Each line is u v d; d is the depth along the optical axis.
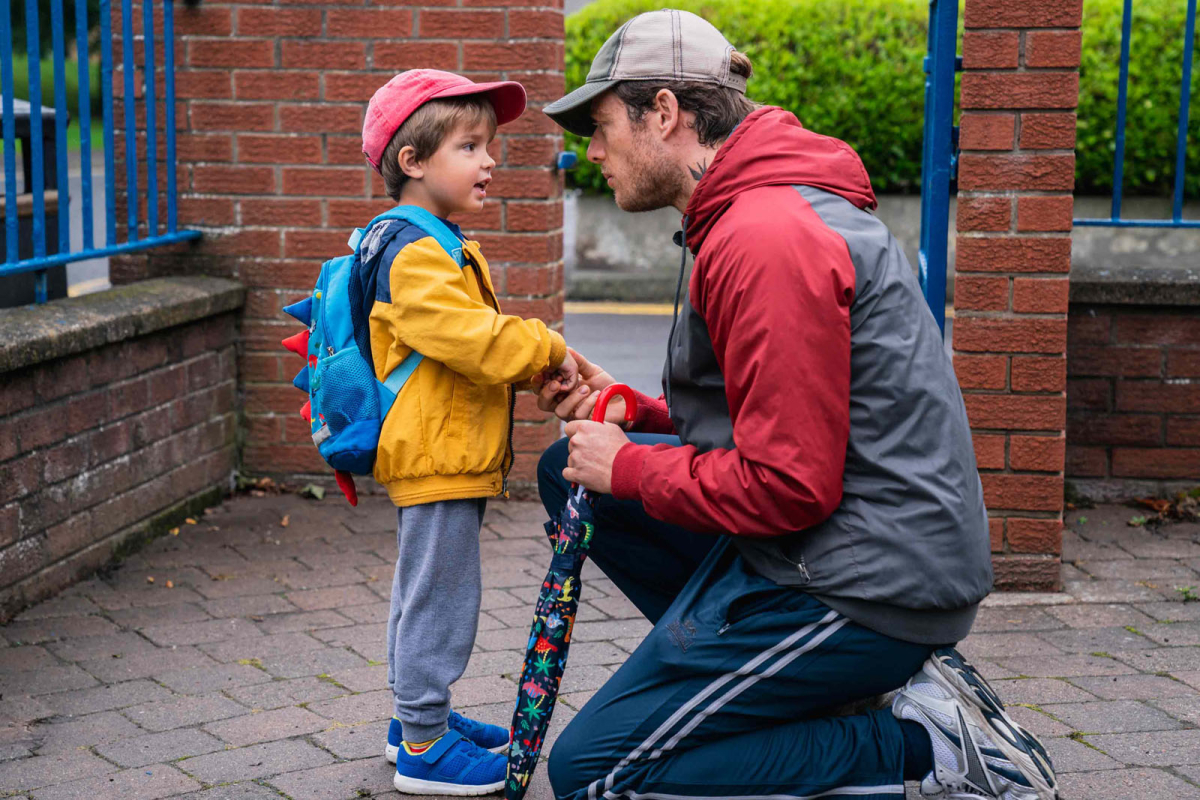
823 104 10.29
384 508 4.75
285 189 4.74
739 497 2.05
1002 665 3.33
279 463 4.93
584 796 2.23
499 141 4.60
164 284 4.57
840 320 2.02
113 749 2.89
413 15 4.58
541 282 4.66
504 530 4.49
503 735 2.87
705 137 2.30
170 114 4.62
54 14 4.07
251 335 4.86
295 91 4.67
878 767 2.17
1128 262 10.48
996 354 3.78
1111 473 4.73
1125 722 2.99
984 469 3.84
